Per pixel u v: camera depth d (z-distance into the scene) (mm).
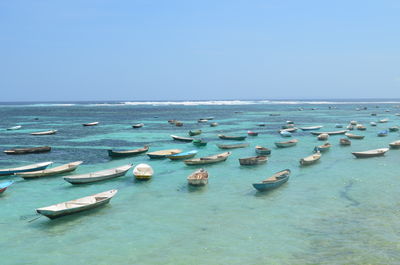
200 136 66250
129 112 156500
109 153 42469
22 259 16594
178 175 33281
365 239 18125
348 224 20266
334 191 27188
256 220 21156
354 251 16766
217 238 18641
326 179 31016
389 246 17234
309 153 45250
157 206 24094
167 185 29594
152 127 84438
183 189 28359
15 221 21562
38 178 32125
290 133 64875
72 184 29969
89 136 66375
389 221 20625
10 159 42969
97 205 23297
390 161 39156
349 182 29906
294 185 29125
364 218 21203
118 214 22562
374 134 67062
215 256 16578
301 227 19953
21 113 147750
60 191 28188
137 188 28781
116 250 17422
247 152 46625
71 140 60875
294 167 36344
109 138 63438
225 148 49812
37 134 68250
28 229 20266
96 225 20719
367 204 23875
